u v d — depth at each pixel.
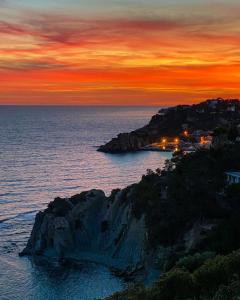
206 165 110.44
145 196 105.94
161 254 89.75
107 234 109.62
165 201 101.81
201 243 81.19
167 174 117.62
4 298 85.12
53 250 107.19
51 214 112.12
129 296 47.03
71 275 94.88
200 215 91.31
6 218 137.50
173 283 46.41
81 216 113.06
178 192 101.06
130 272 93.62
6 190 182.25
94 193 117.56
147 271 90.62
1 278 93.44
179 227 92.88
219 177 104.62
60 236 108.12
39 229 110.81
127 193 113.94
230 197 92.50
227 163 110.19
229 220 82.88
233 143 125.31
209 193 96.06
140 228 101.75
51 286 89.69
